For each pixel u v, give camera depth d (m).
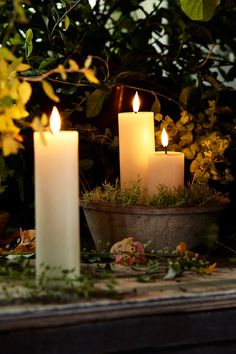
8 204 2.87
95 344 2.01
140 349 2.05
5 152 2.04
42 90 2.74
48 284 2.09
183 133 2.57
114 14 3.26
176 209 2.32
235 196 2.80
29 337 1.97
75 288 2.05
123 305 2.02
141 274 2.26
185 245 2.31
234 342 2.13
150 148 2.47
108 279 2.20
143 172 2.47
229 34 2.97
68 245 2.12
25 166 2.75
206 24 2.93
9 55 2.05
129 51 2.82
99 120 2.78
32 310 1.97
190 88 2.68
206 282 2.19
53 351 1.98
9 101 2.05
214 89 2.73
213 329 2.10
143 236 2.36
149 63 2.84
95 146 2.77
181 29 2.98
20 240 2.54
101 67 2.70
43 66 2.57
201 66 2.84
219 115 2.81
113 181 2.78
